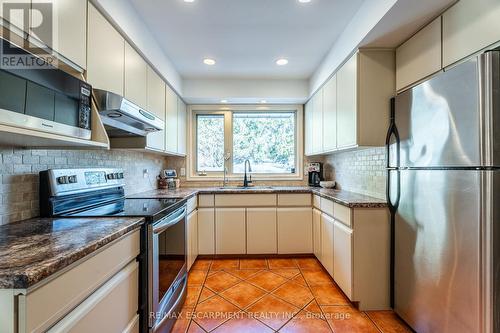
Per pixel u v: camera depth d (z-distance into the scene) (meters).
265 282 2.36
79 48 1.28
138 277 1.28
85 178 1.61
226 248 2.96
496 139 1.12
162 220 1.48
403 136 1.72
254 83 3.32
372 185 2.29
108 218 1.28
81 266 0.83
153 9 1.84
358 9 1.87
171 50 2.50
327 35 2.24
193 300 2.04
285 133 3.76
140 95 2.02
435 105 1.41
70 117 1.10
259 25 2.07
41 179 1.35
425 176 1.50
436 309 1.41
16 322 0.62
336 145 2.43
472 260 1.19
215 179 3.63
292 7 1.83
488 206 1.12
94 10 1.41
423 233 1.52
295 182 3.65
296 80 3.34
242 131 3.74
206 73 3.11
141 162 2.78
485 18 1.22
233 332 1.65
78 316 0.81
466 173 1.22
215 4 1.78
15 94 0.84
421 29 1.68
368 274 1.90
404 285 1.72
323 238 2.57
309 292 2.17
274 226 2.96
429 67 1.61
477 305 1.16
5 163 1.19
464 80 1.22
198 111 3.66
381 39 1.84
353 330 1.67
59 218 1.29
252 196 2.98
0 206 1.16
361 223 1.90
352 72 2.06
